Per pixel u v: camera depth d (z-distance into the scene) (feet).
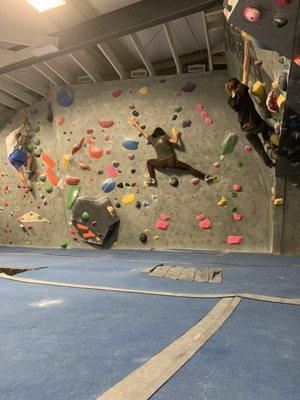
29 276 14.03
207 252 20.10
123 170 21.91
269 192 19.12
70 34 16.16
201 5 13.44
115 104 21.35
